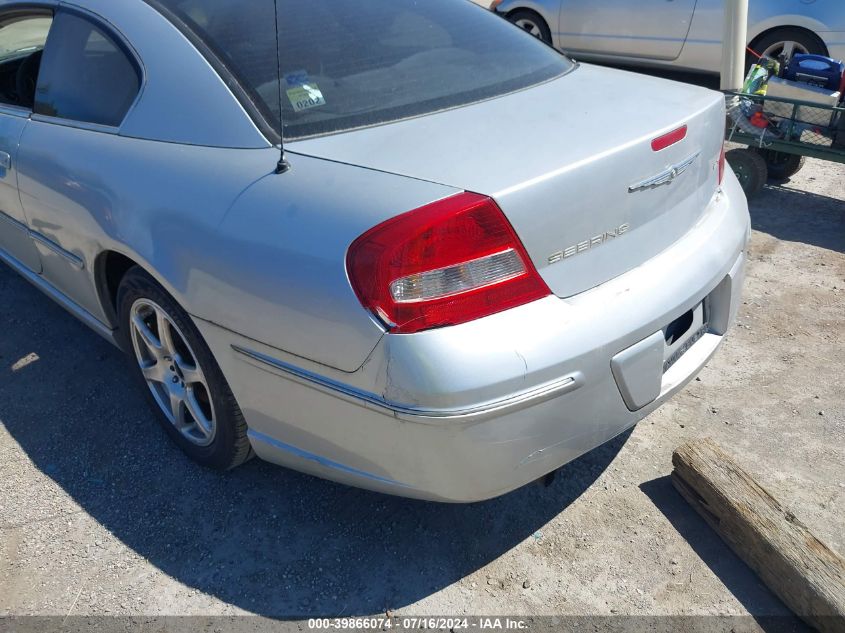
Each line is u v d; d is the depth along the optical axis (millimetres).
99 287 2674
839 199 4785
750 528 2176
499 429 1795
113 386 3100
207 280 2070
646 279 2049
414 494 1973
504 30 2787
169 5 2488
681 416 2861
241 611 2131
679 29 6617
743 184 4703
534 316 1820
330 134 2127
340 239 1814
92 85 2613
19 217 3014
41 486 2590
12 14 3018
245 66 2275
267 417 2160
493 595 2164
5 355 3340
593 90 2410
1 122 3029
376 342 1764
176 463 2682
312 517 2441
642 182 2023
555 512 2441
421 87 2316
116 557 2311
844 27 5836
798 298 3643
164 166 2252
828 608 1967
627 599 2143
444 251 1738
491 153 1934
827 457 2629
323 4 2498
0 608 2143
